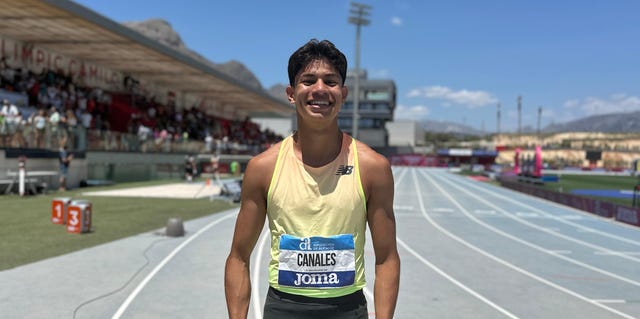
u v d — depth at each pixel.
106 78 32.25
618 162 98.50
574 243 11.53
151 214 13.91
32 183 17.86
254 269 7.79
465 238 11.76
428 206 19.52
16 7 19.64
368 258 8.58
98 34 23.78
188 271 7.39
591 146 123.25
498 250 10.27
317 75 1.85
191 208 15.85
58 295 5.96
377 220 1.99
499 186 34.31
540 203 21.78
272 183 1.93
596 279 7.89
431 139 148.75
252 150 46.50
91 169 23.97
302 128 1.91
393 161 82.62
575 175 58.56
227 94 46.19
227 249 9.15
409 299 6.44
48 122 19.70
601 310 6.18
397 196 24.17
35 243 8.99
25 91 22.44
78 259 7.89
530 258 9.52
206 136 41.44
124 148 25.80
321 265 1.89
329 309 1.91
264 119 73.44
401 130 97.44
